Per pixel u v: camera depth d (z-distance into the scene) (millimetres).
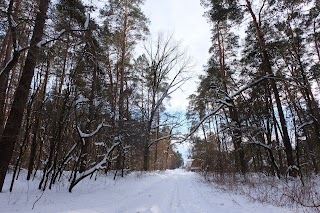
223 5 13617
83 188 9836
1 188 7180
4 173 7254
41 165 15570
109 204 6926
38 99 11109
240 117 14812
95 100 10367
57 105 9695
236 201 8000
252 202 7664
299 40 16672
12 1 6082
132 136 14633
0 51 12055
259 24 13938
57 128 8992
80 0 8906
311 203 6914
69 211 5539
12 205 5742
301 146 20781
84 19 8922
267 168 22328
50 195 7531
